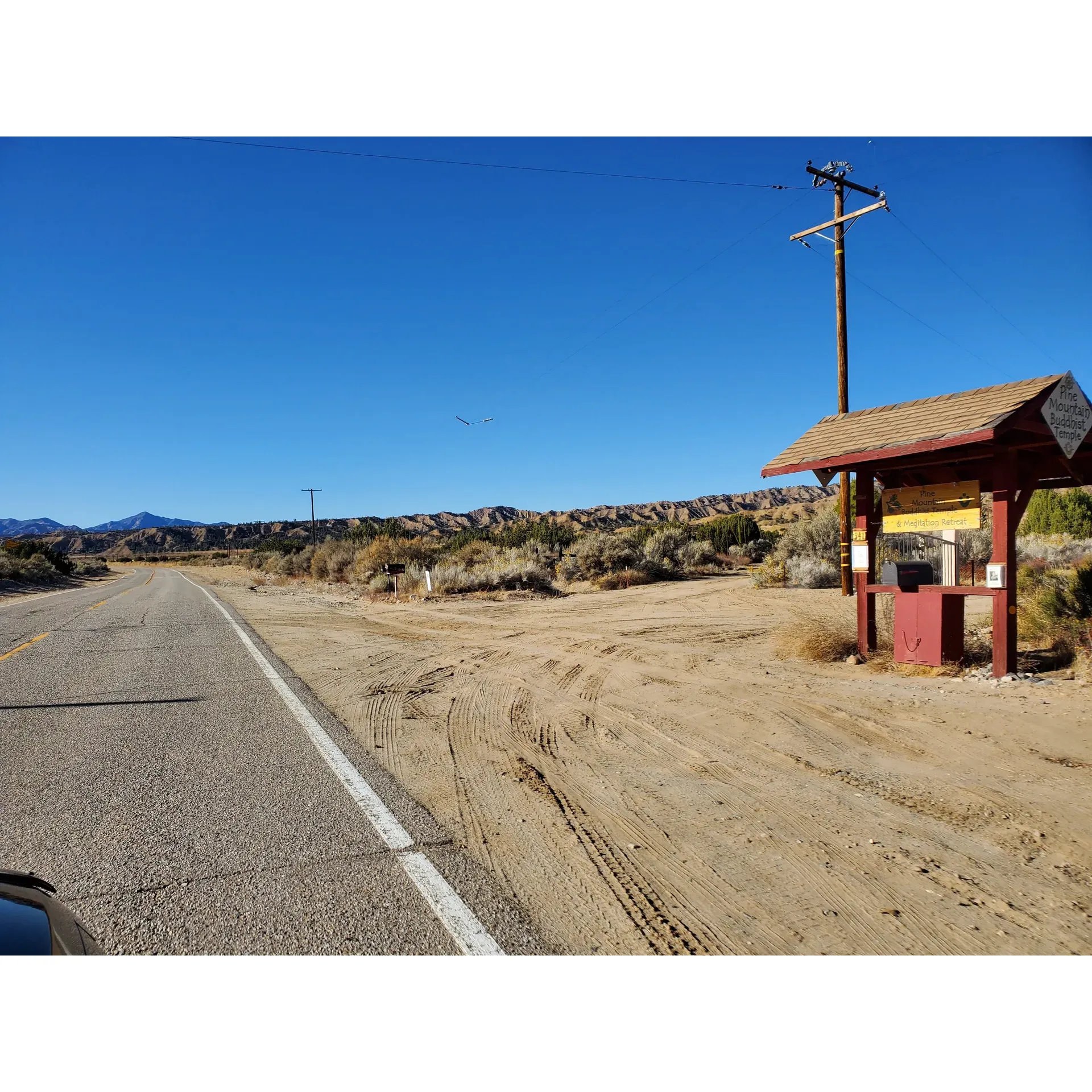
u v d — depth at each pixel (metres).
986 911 3.96
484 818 5.37
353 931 3.82
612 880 4.36
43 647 15.59
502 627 17.16
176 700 9.82
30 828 5.39
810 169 20.11
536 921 3.91
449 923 3.88
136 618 21.70
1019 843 4.75
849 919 3.90
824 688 9.08
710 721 7.90
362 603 27.67
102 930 3.86
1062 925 3.81
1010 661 8.94
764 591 22.45
